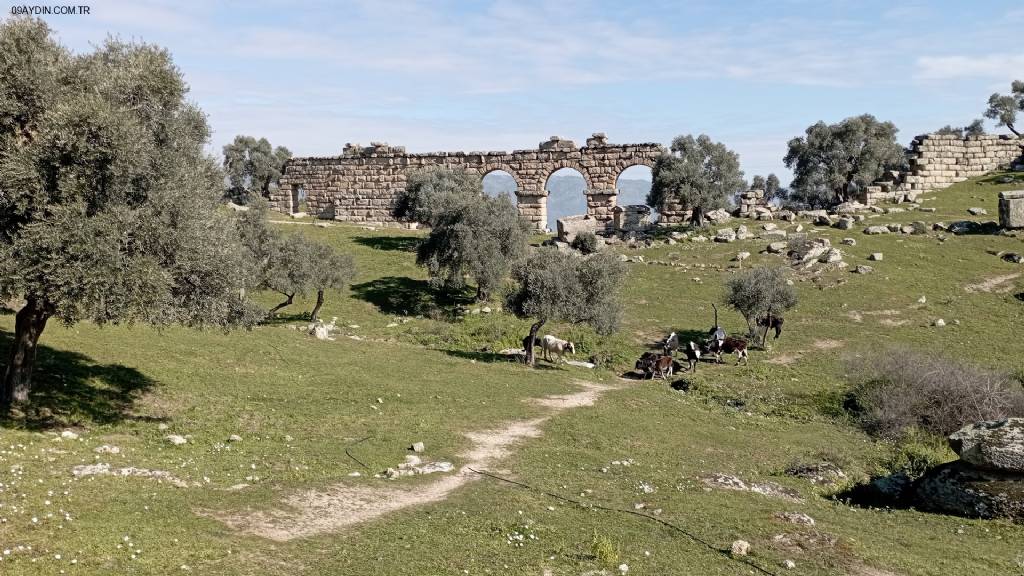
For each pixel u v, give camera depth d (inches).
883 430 1254.3
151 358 1188.5
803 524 685.3
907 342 1765.5
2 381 887.1
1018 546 682.2
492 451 913.5
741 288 1820.9
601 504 716.7
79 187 775.7
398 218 3449.8
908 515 790.5
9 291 756.0
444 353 1632.6
